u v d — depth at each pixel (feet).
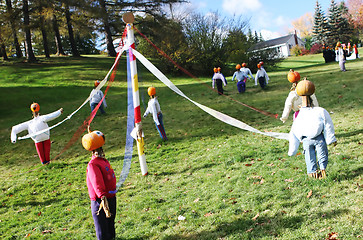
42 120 27.35
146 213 16.19
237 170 20.06
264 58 95.55
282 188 15.96
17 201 20.75
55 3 88.12
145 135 34.94
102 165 12.54
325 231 11.59
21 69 86.99
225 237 12.71
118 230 14.76
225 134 31.01
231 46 93.61
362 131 23.50
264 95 48.08
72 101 58.18
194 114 41.86
